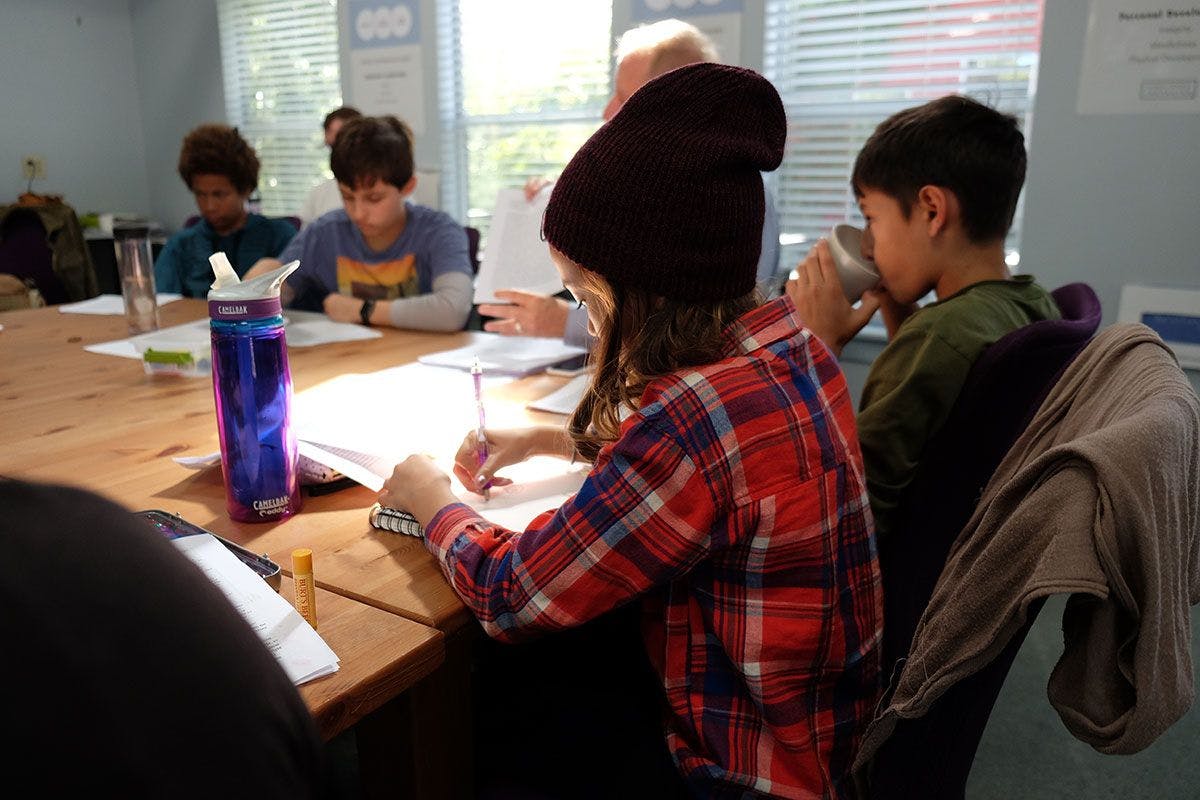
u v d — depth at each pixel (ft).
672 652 2.61
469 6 12.73
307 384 4.95
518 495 3.34
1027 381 3.04
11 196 15.49
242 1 15.24
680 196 2.31
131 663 0.78
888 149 4.05
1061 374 2.91
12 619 0.74
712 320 2.46
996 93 8.82
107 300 7.95
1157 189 8.59
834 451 2.54
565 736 3.02
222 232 9.86
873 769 2.68
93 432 4.10
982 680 2.46
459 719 2.73
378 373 5.21
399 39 13.33
